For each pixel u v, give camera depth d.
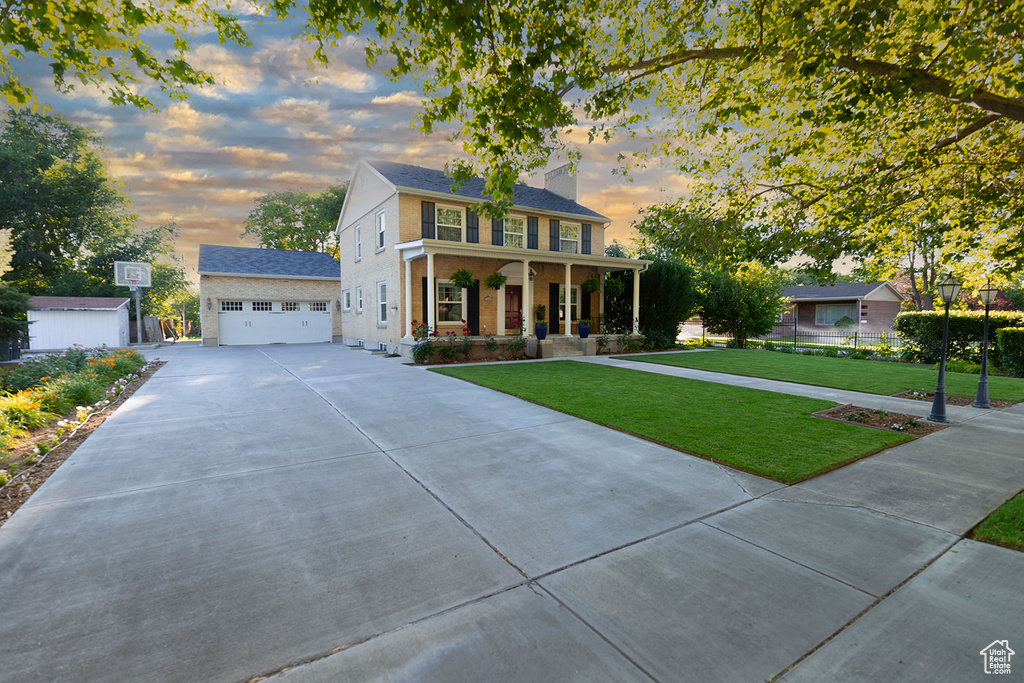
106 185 29.05
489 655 2.18
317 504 3.94
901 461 5.10
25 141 25.77
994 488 4.29
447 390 9.49
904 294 28.91
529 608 2.54
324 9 4.38
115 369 11.38
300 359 15.55
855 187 6.26
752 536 3.37
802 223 6.62
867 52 5.03
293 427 6.52
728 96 6.55
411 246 14.73
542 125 4.93
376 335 18.41
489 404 8.10
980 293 8.20
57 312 21.45
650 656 2.17
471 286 17.06
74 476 4.58
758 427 6.48
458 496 4.12
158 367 13.55
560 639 2.29
